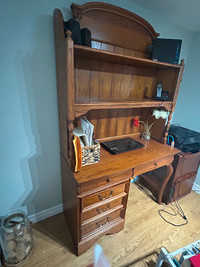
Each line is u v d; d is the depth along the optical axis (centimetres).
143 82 147
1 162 106
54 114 116
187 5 116
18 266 105
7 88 94
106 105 101
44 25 93
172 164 151
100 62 116
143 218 148
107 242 124
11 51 88
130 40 119
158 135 158
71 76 79
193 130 186
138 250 118
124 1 113
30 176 122
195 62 174
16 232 104
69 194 114
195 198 180
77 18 94
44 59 99
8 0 80
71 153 95
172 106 139
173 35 156
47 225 136
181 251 90
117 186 110
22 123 105
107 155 123
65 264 107
